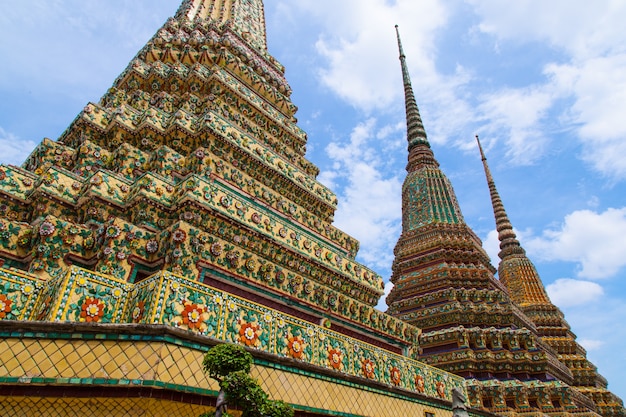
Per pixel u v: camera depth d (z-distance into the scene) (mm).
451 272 32625
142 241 10695
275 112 21422
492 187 59812
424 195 39906
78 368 6172
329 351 10328
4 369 5789
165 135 15945
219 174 14977
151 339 6781
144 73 20203
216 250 11242
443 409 13828
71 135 16469
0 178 11852
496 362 26484
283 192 17672
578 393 32344
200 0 28312
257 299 12367
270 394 8227
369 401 10703
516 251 51750
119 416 6281
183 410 6781
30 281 8109
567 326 47656
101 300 7871
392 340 16656
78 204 12070
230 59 21156
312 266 14797
